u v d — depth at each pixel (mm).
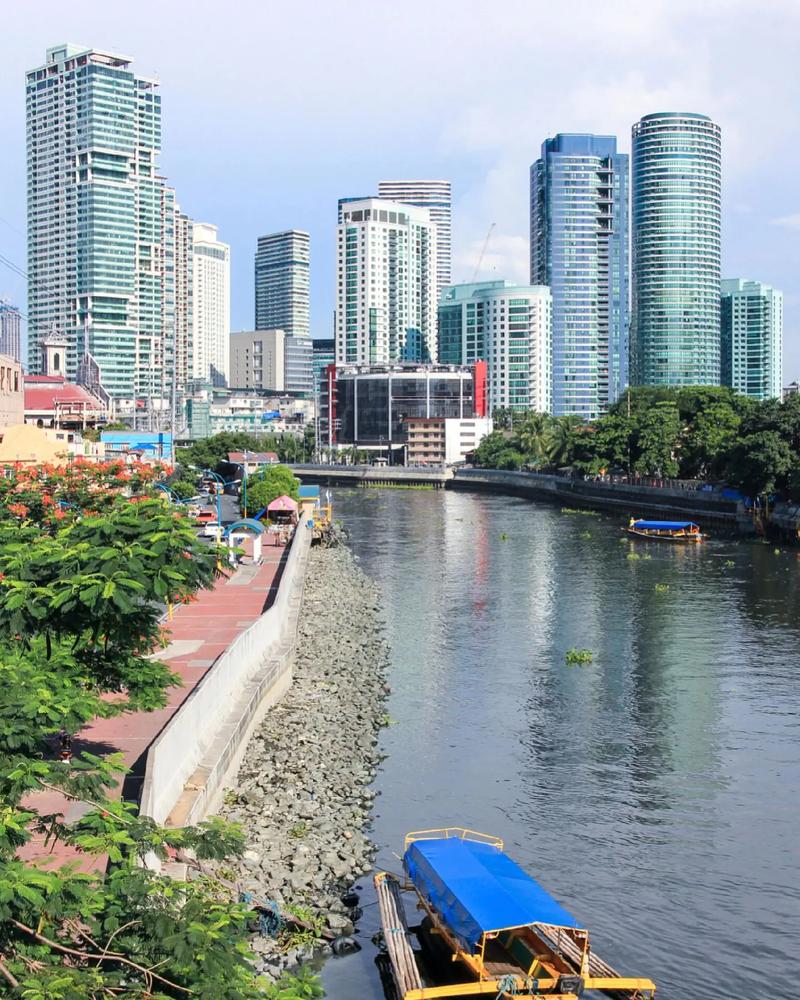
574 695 67625
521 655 78438
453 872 36625
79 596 31031
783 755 56406
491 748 57500
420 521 188750
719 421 197500
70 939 21719
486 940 34594
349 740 57094
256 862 40500
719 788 51812
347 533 166000
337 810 47500
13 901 19719
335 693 66062
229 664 54062
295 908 37594
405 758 55781
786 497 152500
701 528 166375
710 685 69812
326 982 34219
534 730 60625
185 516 39844
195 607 81875
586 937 33281
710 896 41125
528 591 106188
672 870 43156
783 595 101875
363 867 42500
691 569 120062
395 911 37906
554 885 41750
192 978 21000
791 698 66750
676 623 89250
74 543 33969
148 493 77625
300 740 55688
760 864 43781
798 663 75312
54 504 65250
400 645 82062
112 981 20344
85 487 72875
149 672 39625
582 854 44469
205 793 41375
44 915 21156
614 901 40594
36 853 31078
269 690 61219
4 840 21375
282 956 35281
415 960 35375
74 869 23000
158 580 32781
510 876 36438
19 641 33000
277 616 71750
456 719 62656
